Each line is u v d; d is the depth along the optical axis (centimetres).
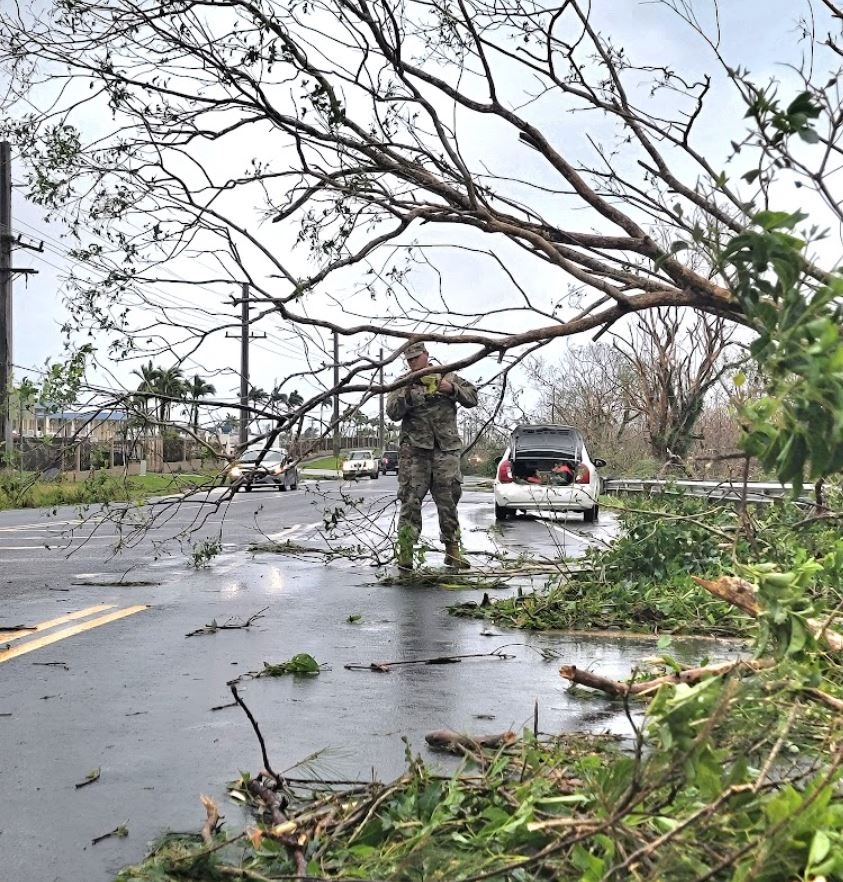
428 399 1057
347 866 290
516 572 1052
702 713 238
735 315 378
